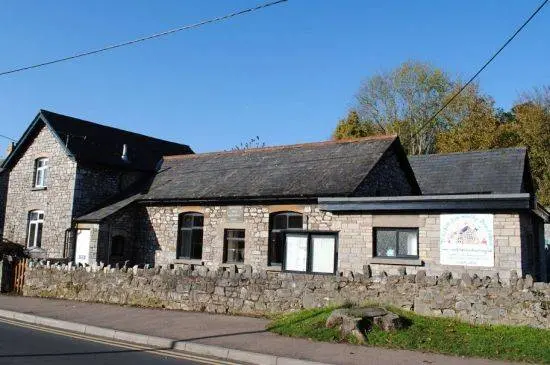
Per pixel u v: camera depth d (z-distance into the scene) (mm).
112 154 26781
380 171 20156
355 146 21484
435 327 11047
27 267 20016
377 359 9336
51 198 25719
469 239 14492
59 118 26922
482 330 10812
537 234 19250
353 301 12969
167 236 22438
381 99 48156
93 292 17609
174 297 15695
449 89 45781
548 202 33125
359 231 16453
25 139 27281
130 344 11219
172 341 10977
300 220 18984
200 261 21062
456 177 23812
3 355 9281
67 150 24859
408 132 46062
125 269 16969
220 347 10305
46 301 17562
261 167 22438
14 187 27984
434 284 12102
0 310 15383
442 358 9414
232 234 20703
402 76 47156
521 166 23047
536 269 18562
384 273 12812
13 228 27406
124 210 23156
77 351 10000
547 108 37719
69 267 18562
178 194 22281
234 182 21641
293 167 21328
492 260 14094
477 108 42125
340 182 18453
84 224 23938
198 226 21781
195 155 27016
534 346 9648
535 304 10992
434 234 15086
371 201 16109
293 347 10312
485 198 14141
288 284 13898
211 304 14969
